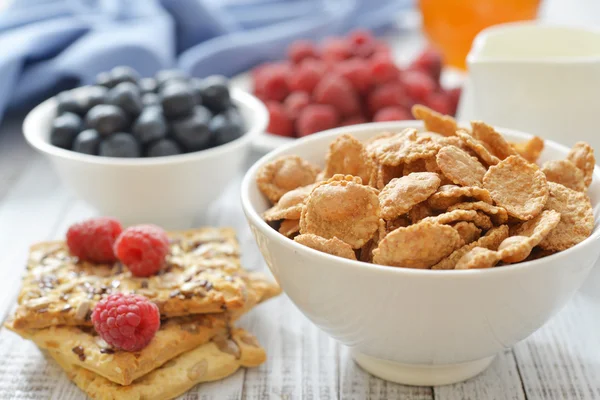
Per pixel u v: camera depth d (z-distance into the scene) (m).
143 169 0.46
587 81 0.44
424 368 0.38
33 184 0.54
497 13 0.65
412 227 0.34
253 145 0.54
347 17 0.75
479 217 0.35
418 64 0.58
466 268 0.34
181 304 0.40
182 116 0.49
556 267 0.34
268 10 0.76
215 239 0.44
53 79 0.60
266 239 0.36
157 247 0.41
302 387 0.39
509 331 0.35
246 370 0.40
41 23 0.66
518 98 0.46
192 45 0.72
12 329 0.40
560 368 0.39
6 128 0.62
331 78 0.55
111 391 0.37
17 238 0.49
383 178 0.38
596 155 0.46
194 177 0.48
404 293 0.34
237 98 0.53
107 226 0.42
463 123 0.43
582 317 0.42
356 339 0.36
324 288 0.35
